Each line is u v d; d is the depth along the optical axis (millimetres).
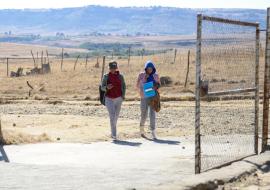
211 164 15883
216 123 29172
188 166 17016
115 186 12914
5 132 23594
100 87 24609
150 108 24688
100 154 20172
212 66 17625
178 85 62906
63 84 71562
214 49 15422
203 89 14430
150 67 24766
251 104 38875
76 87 68000
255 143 18156
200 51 14070
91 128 28188
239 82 21578
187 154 19859
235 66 21656
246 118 31453
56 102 47656
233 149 19594
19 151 20891
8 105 44875
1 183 13234
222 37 15688
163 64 91688
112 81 24438
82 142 23422
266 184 13664
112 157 19359
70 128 28484
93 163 17969
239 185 13398
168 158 18859
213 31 15250
